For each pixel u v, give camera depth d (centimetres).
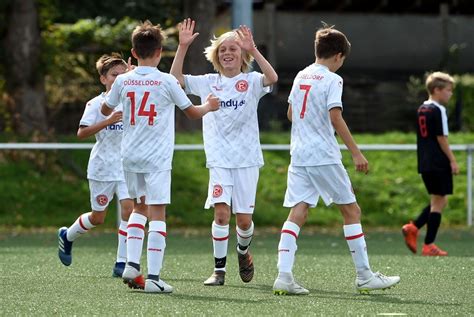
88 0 7962
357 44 9556
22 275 3005
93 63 7869
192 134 6725
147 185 2572
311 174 2553
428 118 3919
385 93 9038
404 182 6147
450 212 5841
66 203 5884
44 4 7688
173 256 3825
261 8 9312
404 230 3941
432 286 2730
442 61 9269
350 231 2567
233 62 2802
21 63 7062
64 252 3141
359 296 2478
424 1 9638
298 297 2445
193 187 6028
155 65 2609
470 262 3519
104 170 3055
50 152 6278
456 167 3881
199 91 2831
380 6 9438
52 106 7681
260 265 3416
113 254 3922
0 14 7106
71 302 2319
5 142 6384
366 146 5381
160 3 8119
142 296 2452
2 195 5847
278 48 9325
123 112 2594
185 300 2359
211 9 7700
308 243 4622
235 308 2208
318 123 2552
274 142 6550
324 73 2566
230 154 2789
